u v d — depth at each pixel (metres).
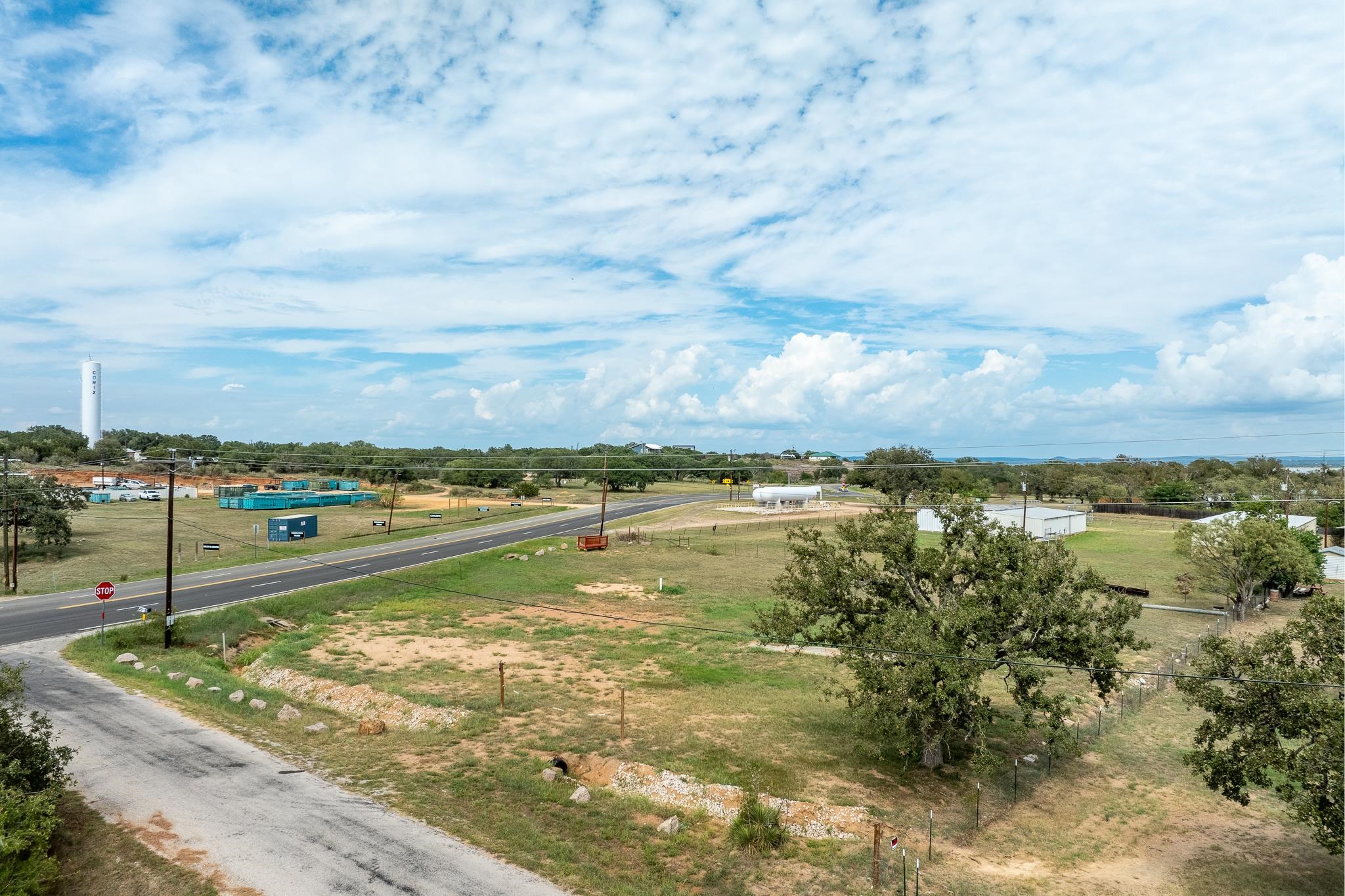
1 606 54.41
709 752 31.22
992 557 30.55
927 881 22.31
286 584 63.09
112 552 81.38
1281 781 30.66
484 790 26.69
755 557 86.38
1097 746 34.22
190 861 20.59
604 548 89.75
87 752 27.22
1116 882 22.97
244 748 29.05
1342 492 128.62
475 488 179.62
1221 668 24.80
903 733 28.53
